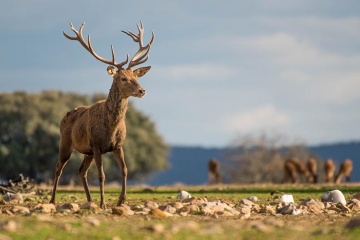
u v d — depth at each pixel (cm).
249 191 7881
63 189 8338
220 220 4347
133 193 7650
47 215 4509
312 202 5344
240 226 3866
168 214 4625
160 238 3397
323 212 5012
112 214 4659
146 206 5203
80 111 5722
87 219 4197
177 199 6388
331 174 15862
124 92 5388
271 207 5125
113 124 5403
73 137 5691
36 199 6425
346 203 5769
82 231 3572
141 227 3688
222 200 6109
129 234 3500
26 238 3378
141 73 5694
